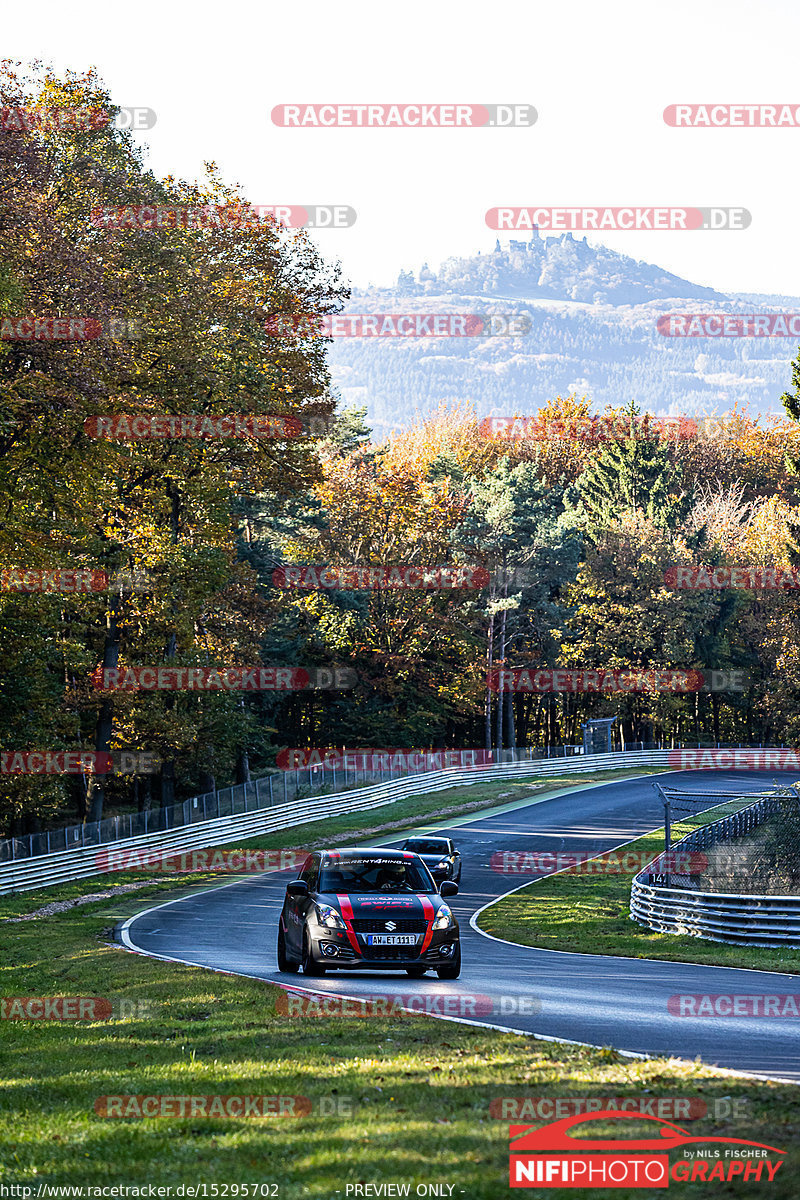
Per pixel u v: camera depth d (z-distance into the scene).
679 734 154.12
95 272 47.75
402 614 120.38
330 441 116.06
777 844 48.78
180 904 53.81
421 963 26.92
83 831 64.50
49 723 64.12
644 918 45.62
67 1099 14.88
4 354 43.25
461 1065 16.09
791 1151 11.71
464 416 183.38
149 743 73.12
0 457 46.34
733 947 39.09
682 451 175.38
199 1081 15.52
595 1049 17.25
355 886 28.39
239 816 78.56
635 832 80.94
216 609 80.50
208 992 24.41
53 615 57.38
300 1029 19.33
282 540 105.94
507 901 55.88
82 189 52.31
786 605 137.25
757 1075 15.68
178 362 54.44
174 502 65.62
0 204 45.38
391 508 120.62
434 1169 11.38
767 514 149.00
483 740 142.50
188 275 56.94
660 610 135.75
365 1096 14.38
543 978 28.73
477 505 129.50
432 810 93.81
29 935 44.19
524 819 88.50
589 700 144.88
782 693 138.38
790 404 83.31
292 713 122.44
